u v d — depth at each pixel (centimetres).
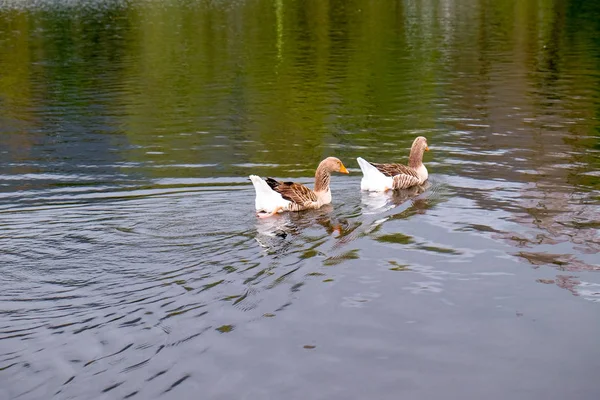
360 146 1911
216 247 1123
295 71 3183
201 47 4047
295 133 2056
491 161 1706
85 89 2792
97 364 790
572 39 4112
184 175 1598
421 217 1288
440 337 855
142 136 2020
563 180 1523
